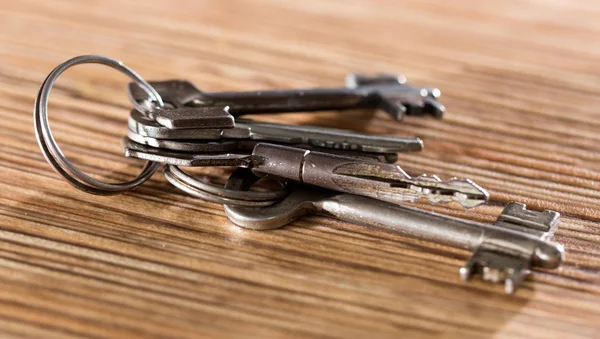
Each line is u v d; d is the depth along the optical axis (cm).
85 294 27
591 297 27
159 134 29
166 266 28
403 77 39
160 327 26
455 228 28
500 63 41
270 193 29
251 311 27
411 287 28
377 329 26
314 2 46
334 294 27
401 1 47
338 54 41
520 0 48
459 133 35
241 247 29
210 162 29
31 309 27
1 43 40
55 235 29
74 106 35
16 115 35
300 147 30
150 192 30
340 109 35
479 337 26
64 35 41
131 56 40
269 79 39
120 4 44
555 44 43
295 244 29
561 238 30
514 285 27
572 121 36
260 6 45
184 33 42
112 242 29
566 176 33
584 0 48
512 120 36
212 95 33
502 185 32
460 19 45
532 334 26
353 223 29
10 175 31
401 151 30
